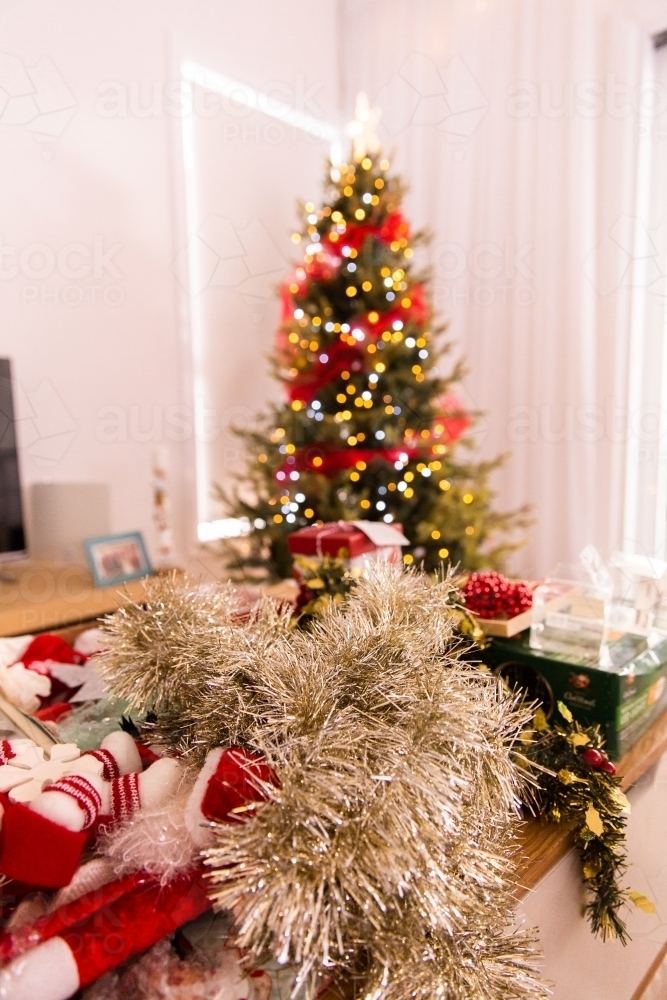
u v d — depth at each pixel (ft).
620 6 6.80
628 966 2.80
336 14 9.35
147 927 1.46
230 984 1.47
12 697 2.76
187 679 1.96
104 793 1.60
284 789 1.40
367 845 1.33
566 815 2.25
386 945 1.42
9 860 1.41
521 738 2.07
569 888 2.32
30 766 1.77
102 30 6.89
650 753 2.69
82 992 1.46
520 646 2.78
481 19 7.92
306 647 1.95
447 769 1.51
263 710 1.80
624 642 2.85
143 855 1.48
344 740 1.49
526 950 1.67
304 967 1.24
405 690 1.66
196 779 1.62
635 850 2.81
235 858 1.33
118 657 2.09
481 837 1.69
